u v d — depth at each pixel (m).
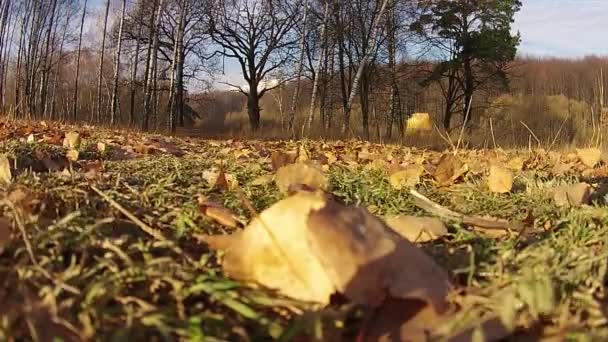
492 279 1.16
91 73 39.19
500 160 4.55
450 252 1.40
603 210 1.86
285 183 2.11
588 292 1.04
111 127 18.78
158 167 3.13
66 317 0.88
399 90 27.27
